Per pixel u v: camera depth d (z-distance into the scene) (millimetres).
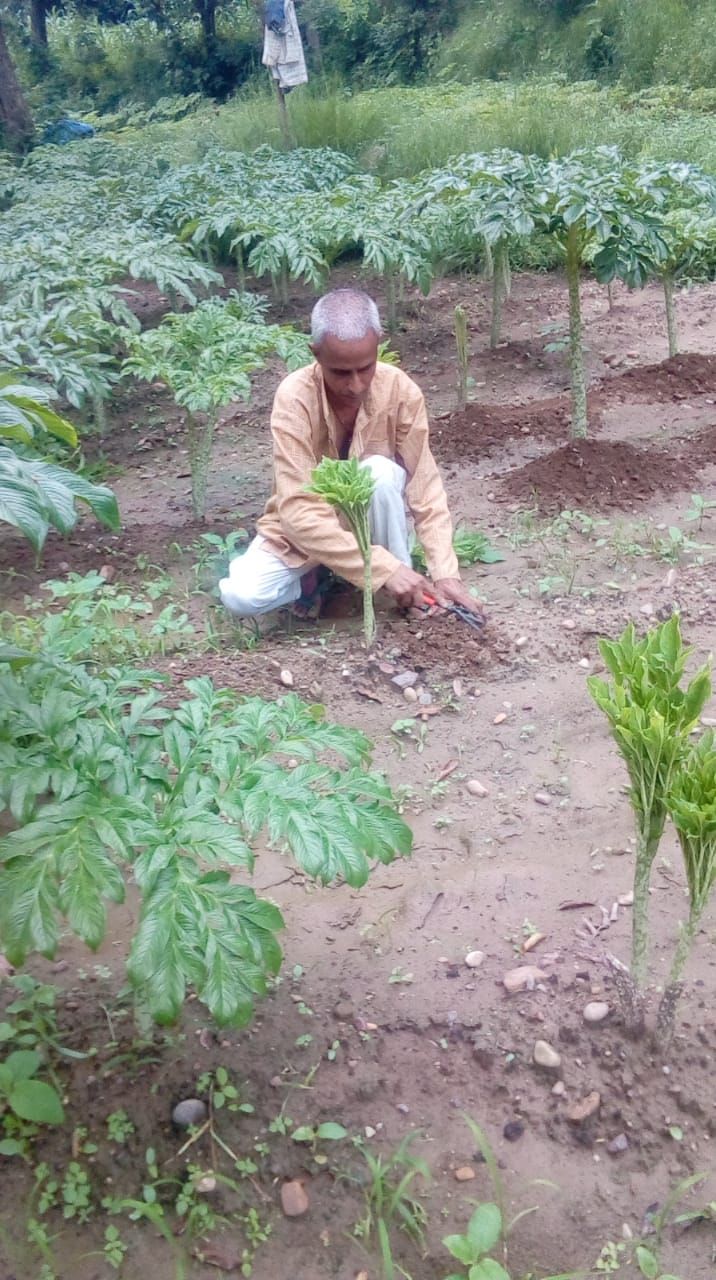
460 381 5984
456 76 19250
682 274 8383
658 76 15297
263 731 2162
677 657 1856
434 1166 1975
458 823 2826
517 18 18688
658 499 4727
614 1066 2109
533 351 7129
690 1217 1876
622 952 2367
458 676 3447
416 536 4090
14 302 5852
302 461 3555
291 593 3820
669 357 6551
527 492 4852
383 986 2320
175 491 5484
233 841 1853
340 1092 2090
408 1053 2168
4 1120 2014
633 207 4840
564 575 4082
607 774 2977
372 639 3596
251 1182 1949
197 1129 2008
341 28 22359
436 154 11094
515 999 2264
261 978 1778
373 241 6730
